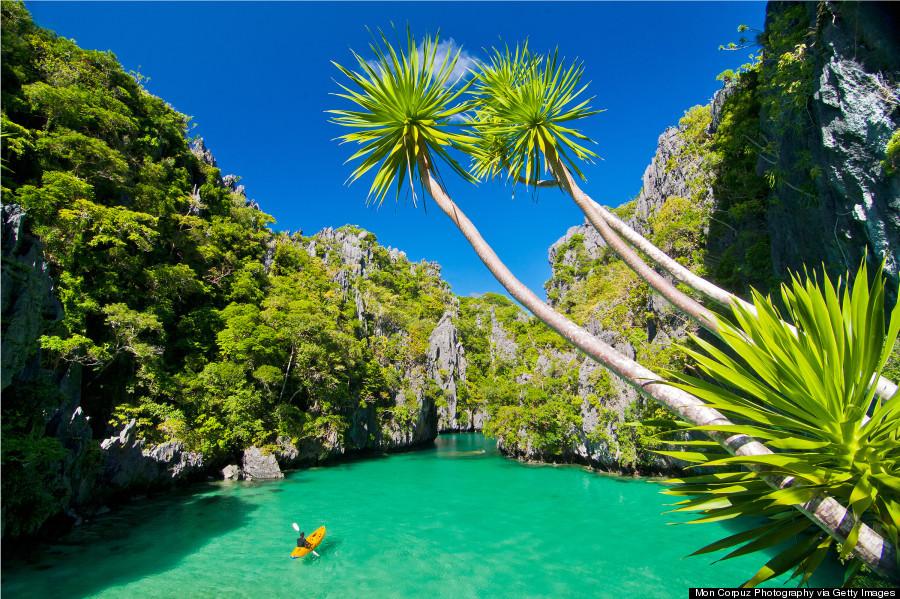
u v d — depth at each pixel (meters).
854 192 13.17
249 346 35.44
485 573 15.48
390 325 67.12
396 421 51.78
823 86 13.55
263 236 52.91
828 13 13.37
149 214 33.59
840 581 13.94
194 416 30.34
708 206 28.44
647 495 27.11
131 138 39.25
